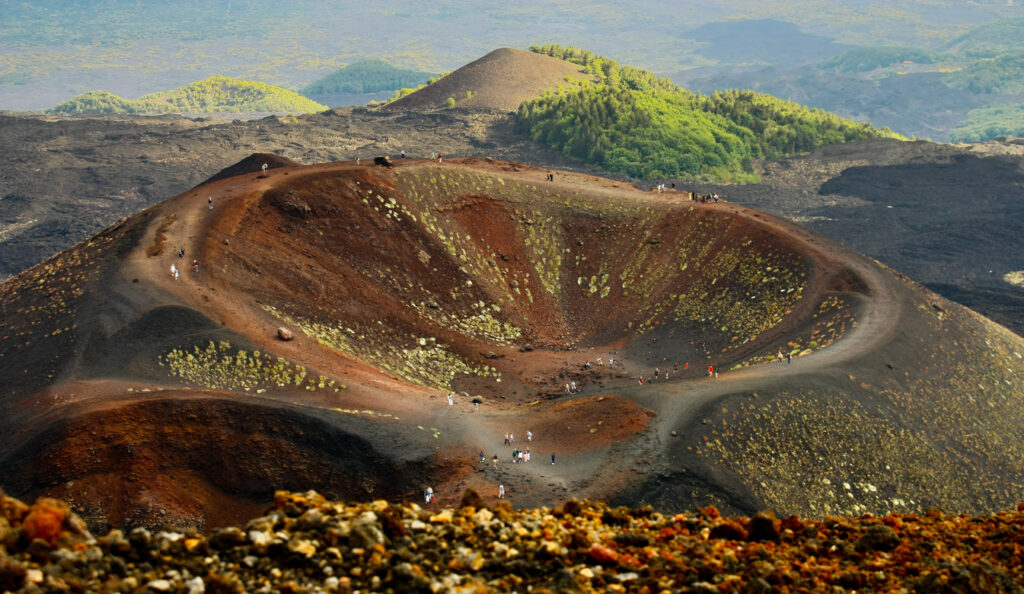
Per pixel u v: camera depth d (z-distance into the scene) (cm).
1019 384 10088
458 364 11119
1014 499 8119
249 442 7144
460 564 1853
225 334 8800
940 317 10925
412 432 7706
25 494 6562
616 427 7812
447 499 6894
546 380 10975
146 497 6600
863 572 2003
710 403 8025
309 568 1773
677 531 2281
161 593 1594
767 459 7500
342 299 11312
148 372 8094
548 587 1764
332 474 7131
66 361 8225
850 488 7538
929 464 8100
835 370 9038
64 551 1570
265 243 11556
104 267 10200
